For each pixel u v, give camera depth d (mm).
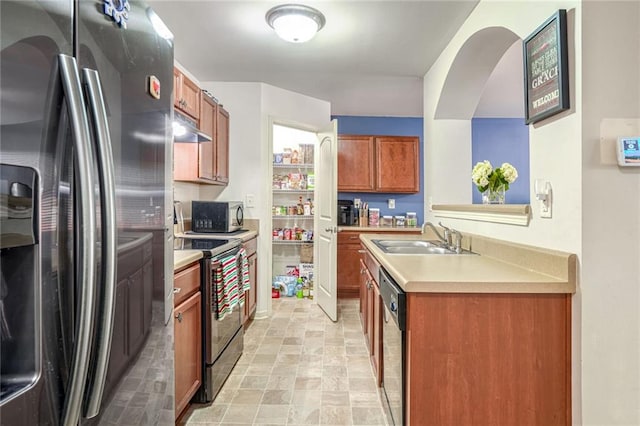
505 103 4250
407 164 4637
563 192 1362
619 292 1269
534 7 1561
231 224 3182
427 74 3168
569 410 1282
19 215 634
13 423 633
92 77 778
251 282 3293
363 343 2865
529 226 1572
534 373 1282
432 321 1283
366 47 2684
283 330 3180
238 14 2240
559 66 1338
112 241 787
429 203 3100
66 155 729
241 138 3547
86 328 735
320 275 3877
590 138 1271
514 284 1269
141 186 1021
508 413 1281
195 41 2615
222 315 2064
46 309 691
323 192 3797
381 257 1859
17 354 665
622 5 1284
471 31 2201
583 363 1268
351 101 4156
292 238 4305
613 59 1277
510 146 4914
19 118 636
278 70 3182
